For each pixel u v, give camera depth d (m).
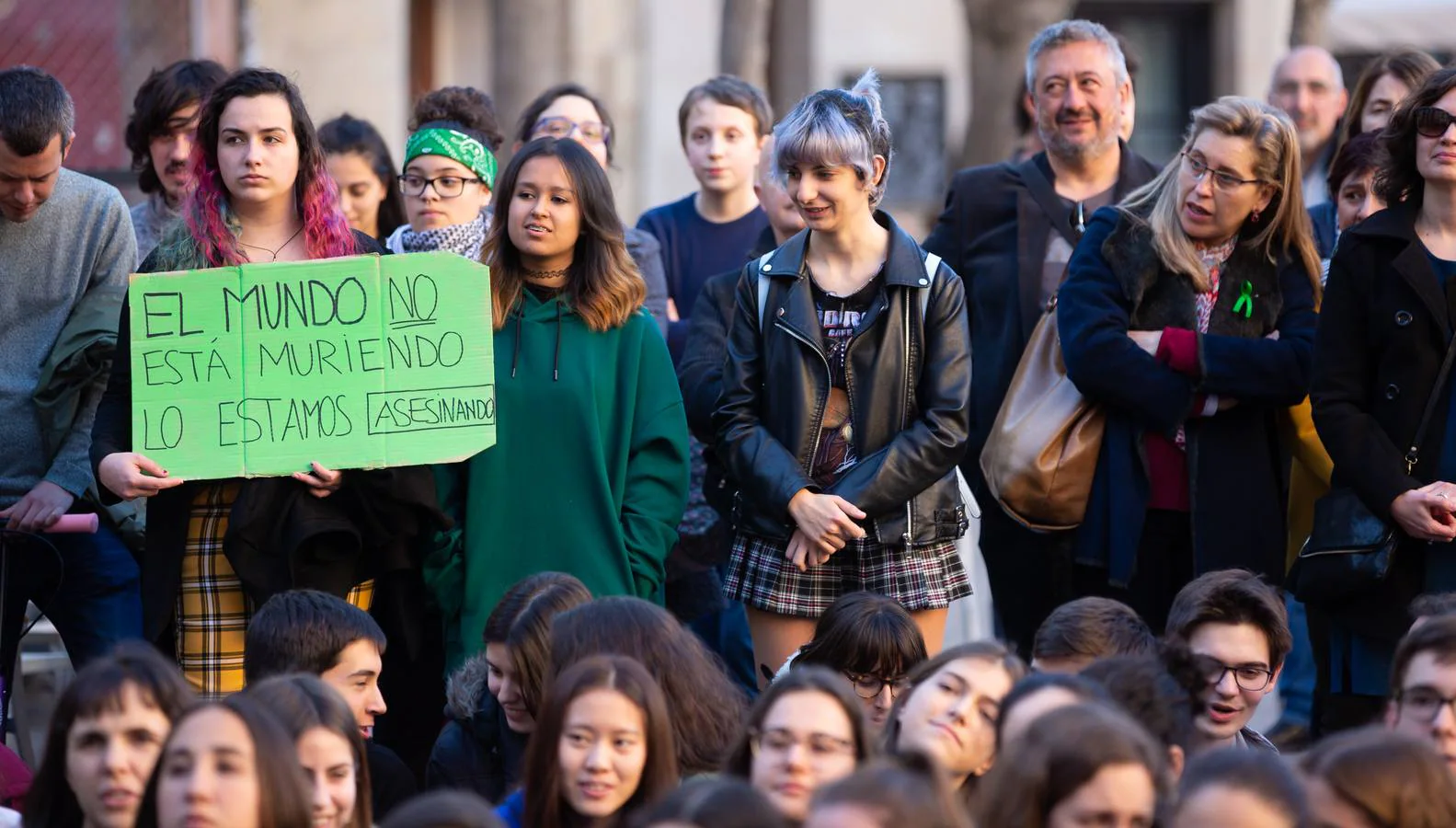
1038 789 6.92
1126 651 9.82
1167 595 12.00
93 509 12.28
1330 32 34.53
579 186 11.42
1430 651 8.87
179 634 10.89
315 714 8.18
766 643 11.56
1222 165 11.73
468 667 10.66
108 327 11.98
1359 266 11.35
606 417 11.40
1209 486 11.70
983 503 12.79
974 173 13.55
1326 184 14.25
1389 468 11.02
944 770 7.62
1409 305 11.20
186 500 10.89
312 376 10.95
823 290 11.53
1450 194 11.29
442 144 13.46
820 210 11.36
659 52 34.94
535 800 8.23
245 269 10.98
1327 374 11.35
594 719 8.15
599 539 11.14
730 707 9.24
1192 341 11.62
